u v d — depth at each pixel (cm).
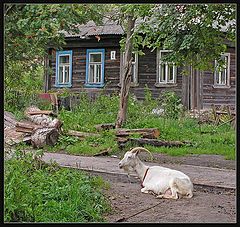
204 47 1294
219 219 675
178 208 739
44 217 624
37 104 1964
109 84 2456
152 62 2347
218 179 923
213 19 1219
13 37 665
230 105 2333
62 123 1443
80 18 657
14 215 603
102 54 2477
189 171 1020
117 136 1409
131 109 1809
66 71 2594
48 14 625
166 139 1460
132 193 831
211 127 1805
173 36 1274
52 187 726
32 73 942
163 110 1983
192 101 2236
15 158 808
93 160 1137
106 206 719
